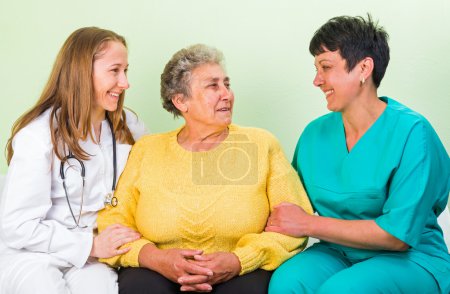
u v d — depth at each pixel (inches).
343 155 65.9
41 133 65.0
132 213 70.6
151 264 63.1
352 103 63.7
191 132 69.5
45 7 92.8
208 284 60.1
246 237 65.1
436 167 61.3
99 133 71.1
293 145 87.4
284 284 61.6
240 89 87.7
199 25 87.7
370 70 61.8
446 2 79.7
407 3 80.8
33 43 94.0
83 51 66.1
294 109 86.3
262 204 67.3
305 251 67.1
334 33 61.9
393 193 60.6
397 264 60.1
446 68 80.9
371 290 57.0
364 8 82.1
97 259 68.1
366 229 60.6
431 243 63.7
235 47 86.8
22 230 63.4
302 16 84.0
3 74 95.8
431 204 61.3
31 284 61.1
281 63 85.6
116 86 68.2
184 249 62.5
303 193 69.1
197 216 65.5
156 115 91.7
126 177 70.4
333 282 58.2
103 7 90.7
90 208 69.1
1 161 98.2
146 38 89.9
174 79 67.9
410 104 82.9
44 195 64.7
